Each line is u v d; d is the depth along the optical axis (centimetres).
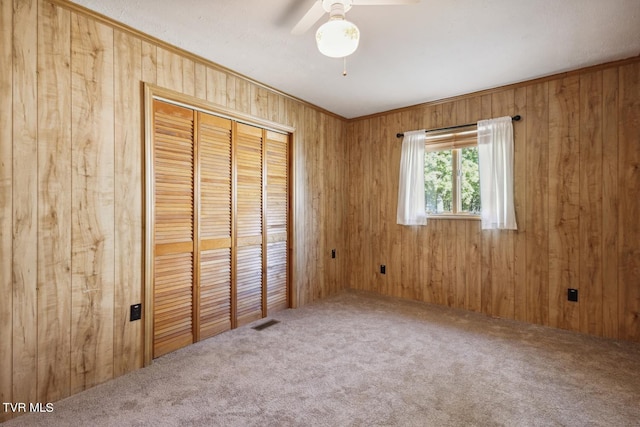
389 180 390
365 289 411
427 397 181
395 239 386
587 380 198
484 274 325
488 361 223
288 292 345
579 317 277
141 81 217
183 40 226
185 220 249
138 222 216
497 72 279
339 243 414
